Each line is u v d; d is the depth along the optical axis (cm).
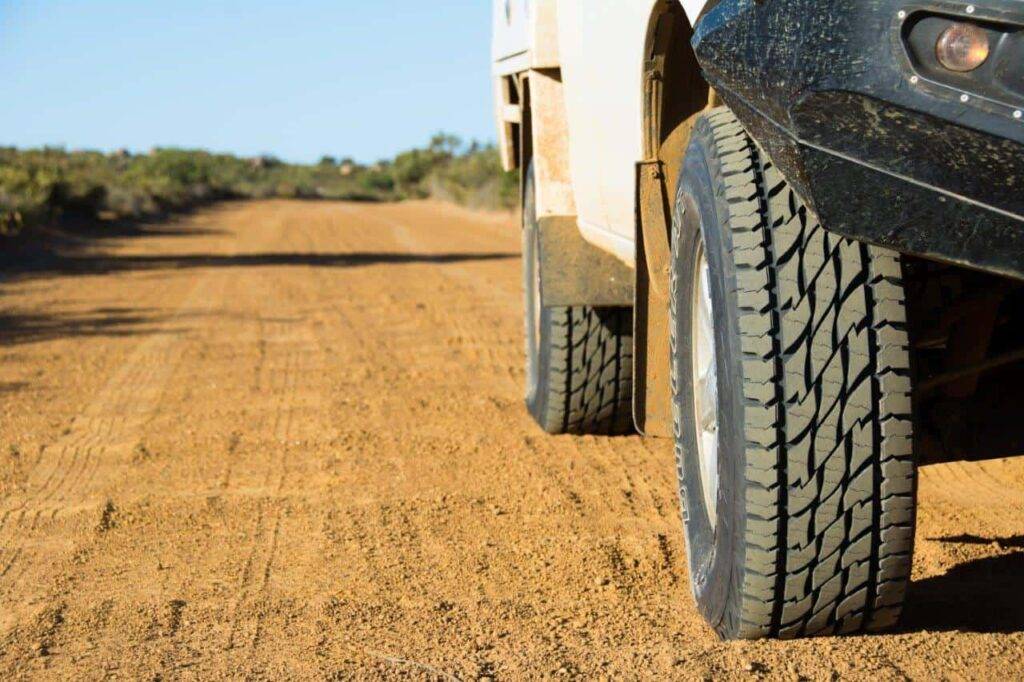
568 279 568
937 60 242
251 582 418
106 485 571
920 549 404
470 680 309
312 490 548
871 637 305
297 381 853
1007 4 234
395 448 629
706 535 332
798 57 254
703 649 306
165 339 1109
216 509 520
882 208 254
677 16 355
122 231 3466
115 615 386
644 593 389
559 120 565
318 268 1992
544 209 568
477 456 607
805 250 278
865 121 249
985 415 403
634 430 650
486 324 1166
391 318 1237
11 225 2859
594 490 531
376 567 428
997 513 451
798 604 289
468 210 5512
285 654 342
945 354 374
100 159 9262
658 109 385
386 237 3128
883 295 275
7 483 584
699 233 321
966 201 246
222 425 704
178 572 432
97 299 1506
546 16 551
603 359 615
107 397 816
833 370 274
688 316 339
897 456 275
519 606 380
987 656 294
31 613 390
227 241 2970
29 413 766
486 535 465
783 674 283
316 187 11319
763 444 276
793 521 278
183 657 343
